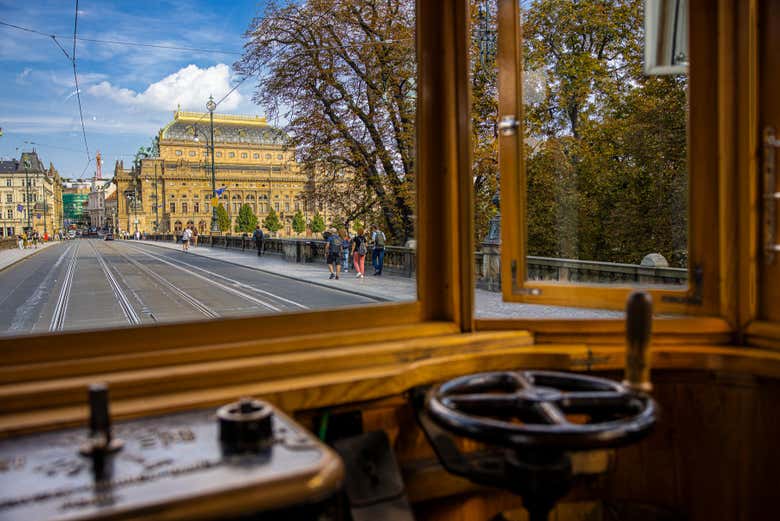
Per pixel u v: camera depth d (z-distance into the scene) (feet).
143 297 42.65
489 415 4.30
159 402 3.99
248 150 214.69
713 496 5.71
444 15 5.87
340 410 4.83
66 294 45.01
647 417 3.67
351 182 62.95
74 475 2.74
